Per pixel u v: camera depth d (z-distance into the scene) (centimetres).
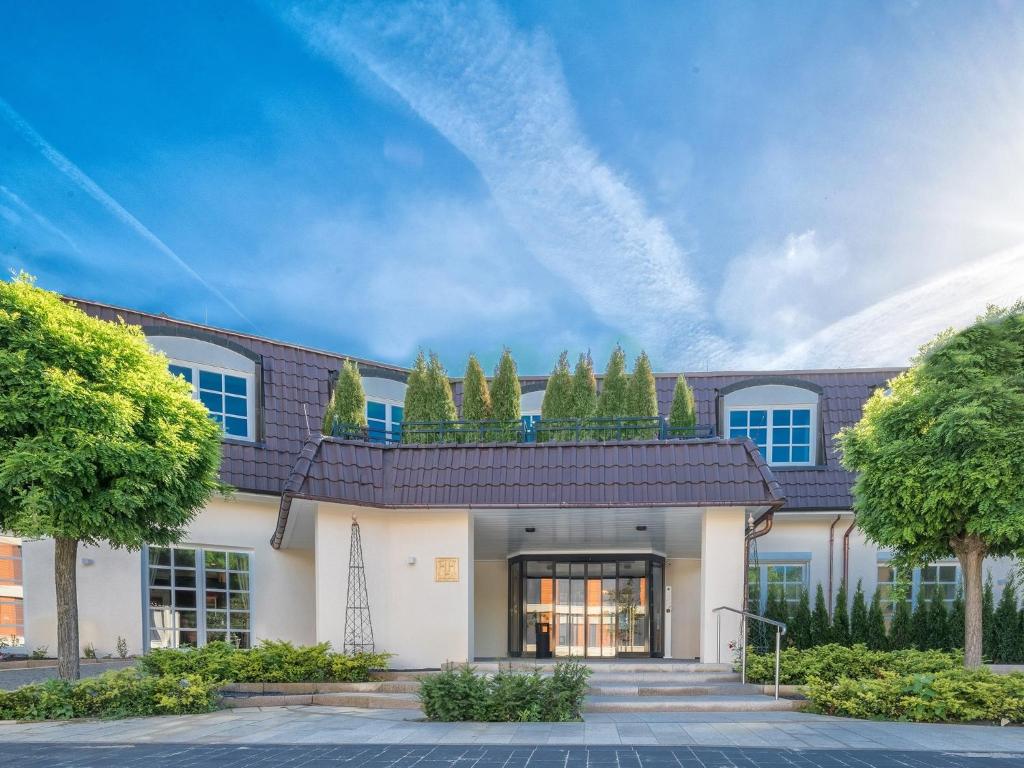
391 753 763
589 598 1700
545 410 1603
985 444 1055
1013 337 1116
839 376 1888
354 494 1272
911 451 1123
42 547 1325
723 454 1291
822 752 763
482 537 1562
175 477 1052
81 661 1317
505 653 1839
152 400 1054
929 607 1630
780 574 1730
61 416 958
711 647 1284
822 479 1719
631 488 1266
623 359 1608
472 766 703
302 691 1157
